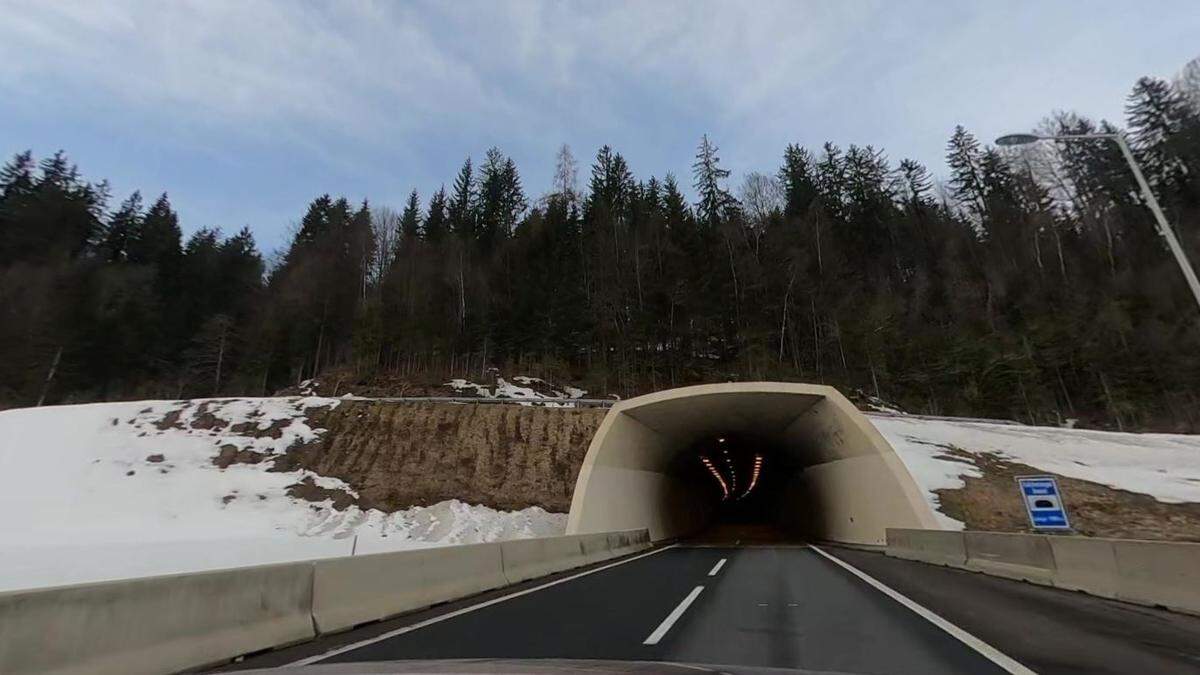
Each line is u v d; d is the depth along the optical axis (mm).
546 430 37781
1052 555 11875
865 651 6301
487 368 63781
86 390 65000
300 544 25750
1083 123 81250
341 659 6035
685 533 42719
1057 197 81500
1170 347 51531
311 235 110812
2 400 59562
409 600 9266
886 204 90125
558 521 31000
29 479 33094
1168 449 31688
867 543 24219
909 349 59562
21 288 69312
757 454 41594
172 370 72625
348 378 60906
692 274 70125
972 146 93750
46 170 101875
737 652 6262
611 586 12516
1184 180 70438
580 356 65562
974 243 80062
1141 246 66938
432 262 80688
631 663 3412
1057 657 5988
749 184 91250
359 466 35000
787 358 63969
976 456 30281
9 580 17328
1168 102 74188
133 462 34844
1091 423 51812
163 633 5441
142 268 84000
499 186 100000
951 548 16172
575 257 80938
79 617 4758
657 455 32781
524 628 7750
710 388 26484
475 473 34375
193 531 27984
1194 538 20734
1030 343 57469
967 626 7762
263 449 36406
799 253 70312
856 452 25344
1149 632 7312
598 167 96062
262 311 79125
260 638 6406
